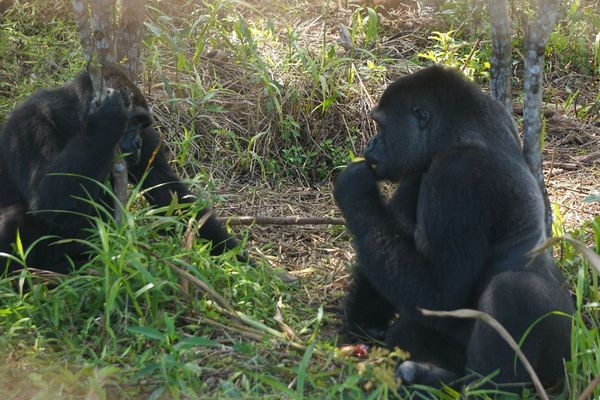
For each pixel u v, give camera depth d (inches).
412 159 400.5
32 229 442.6
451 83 394.3
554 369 361.4
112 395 345.1
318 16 764.0
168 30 693.9
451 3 757.9
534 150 442.9
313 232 535.5
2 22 713.6
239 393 346.6
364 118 635.5
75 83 447.8
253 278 446.6
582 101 706.8
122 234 412.8
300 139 629.0
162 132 605.6
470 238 363.6
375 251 378.0
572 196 573.9
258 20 730.8
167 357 355.9
